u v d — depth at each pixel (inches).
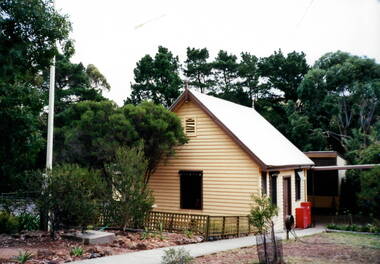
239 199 670.5
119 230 534.0
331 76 1552.7
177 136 701.3
